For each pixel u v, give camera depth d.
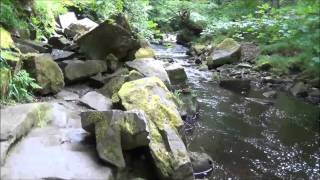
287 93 9.37
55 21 10.09
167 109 5.01
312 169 5.46
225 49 11.88
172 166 4.09
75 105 5.37
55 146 3.88
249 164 5.42
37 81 5.43
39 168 3.44
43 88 5.46
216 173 5.02
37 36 7.98
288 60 10.88
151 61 7.26
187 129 6.39
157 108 4.87
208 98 8.38
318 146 6.27
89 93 5.70
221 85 9.60
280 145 6.21
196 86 9.33
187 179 4.14
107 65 6.79
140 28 10.36
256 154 5.78
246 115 7.46
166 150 4.23
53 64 5.72
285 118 7.54
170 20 20.06
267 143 6.22
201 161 5.00
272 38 12.33
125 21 7.07
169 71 8.06
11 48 5.43
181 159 4.16
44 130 4.21
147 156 4.22
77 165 3.61
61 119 4.57
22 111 4.13
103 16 10.91
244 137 6.38
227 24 13.91
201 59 12.77
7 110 4.09
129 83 5.48
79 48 7.03
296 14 11.16
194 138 6.11
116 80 6.14
